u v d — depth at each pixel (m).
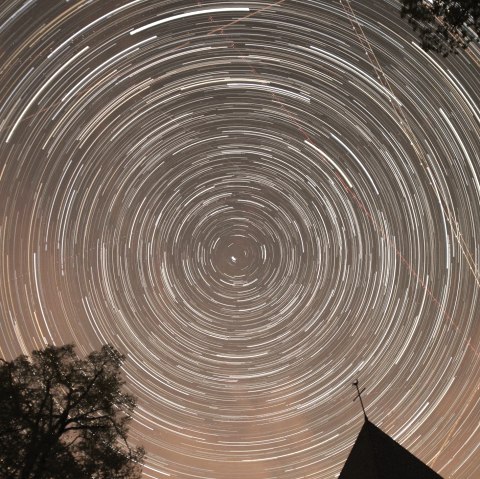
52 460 11.76
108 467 12.55
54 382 13.16
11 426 12.15
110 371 13.88
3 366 12.91
